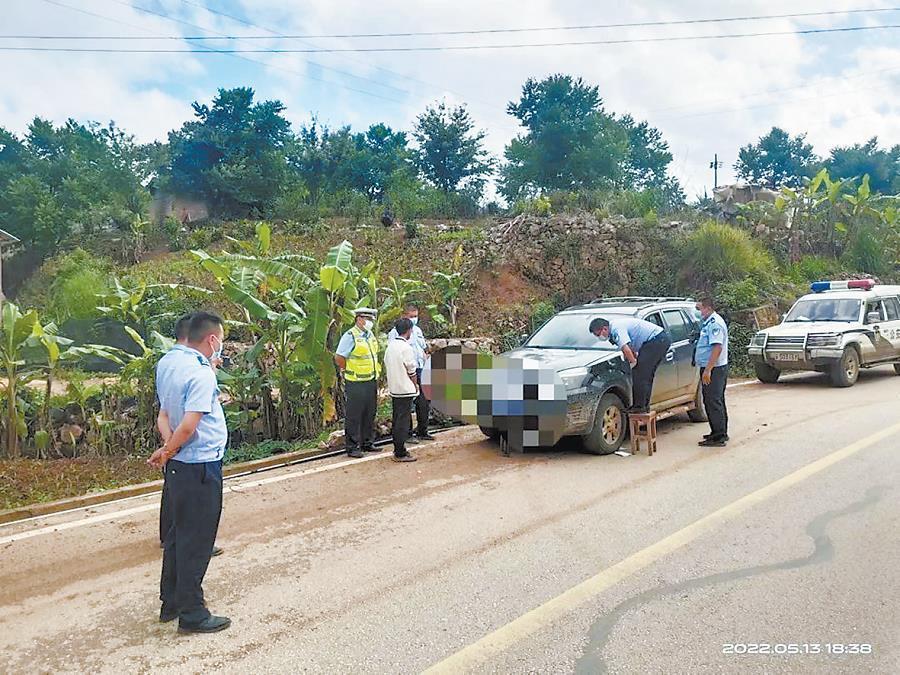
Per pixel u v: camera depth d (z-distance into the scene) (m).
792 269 20.78
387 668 3.62
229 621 4.19
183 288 11.76
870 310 14.12
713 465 7.42
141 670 3.70
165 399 4.20
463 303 17.67
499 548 5.24
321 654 3.79
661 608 4.16
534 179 38.38
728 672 3.47
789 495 6.24
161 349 9.14
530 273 18.86
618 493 6.54
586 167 37.44
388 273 18.42
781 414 10.33
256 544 5.54
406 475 7.49
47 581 4.96
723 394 8.36
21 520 6.45
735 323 16.89
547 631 3.94
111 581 4.93
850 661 3.55
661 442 8.73
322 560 5.15
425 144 46.03
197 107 38.06
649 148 52.75
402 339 8.20
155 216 35.91
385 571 4.89
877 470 6.92
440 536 5.56
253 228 27.45
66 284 19.64
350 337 8.47
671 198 25.84
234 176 35.41
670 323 9.59
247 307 9.26
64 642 4.04
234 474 7.98
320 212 30.73
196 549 4.11
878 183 58.25
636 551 5.07
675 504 6.14
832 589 4.34
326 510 6.36
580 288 18.28
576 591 4.44
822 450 7.83
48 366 9.33
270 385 9.55
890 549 4.93
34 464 8.22
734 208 22.19
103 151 41.69
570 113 39.22
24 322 8.60
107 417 9.22
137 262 27.20
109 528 6.09
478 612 4.21
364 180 43.69
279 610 4.35
